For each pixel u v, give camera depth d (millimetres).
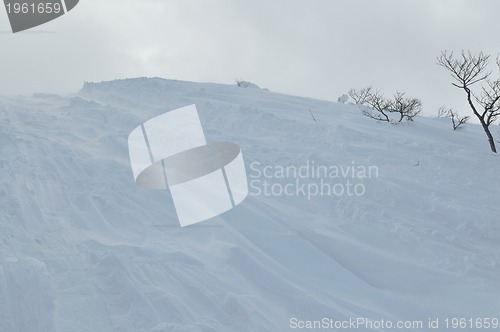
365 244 10648
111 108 18422
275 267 8875
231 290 7605
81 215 9797
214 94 24297
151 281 7305
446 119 33312
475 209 13648
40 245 8086
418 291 9156
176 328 6242
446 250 10844
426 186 14867
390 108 27953
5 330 5770
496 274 10008
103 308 6559
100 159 12906
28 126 15109
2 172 10828
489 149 23516
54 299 6273
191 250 8898
